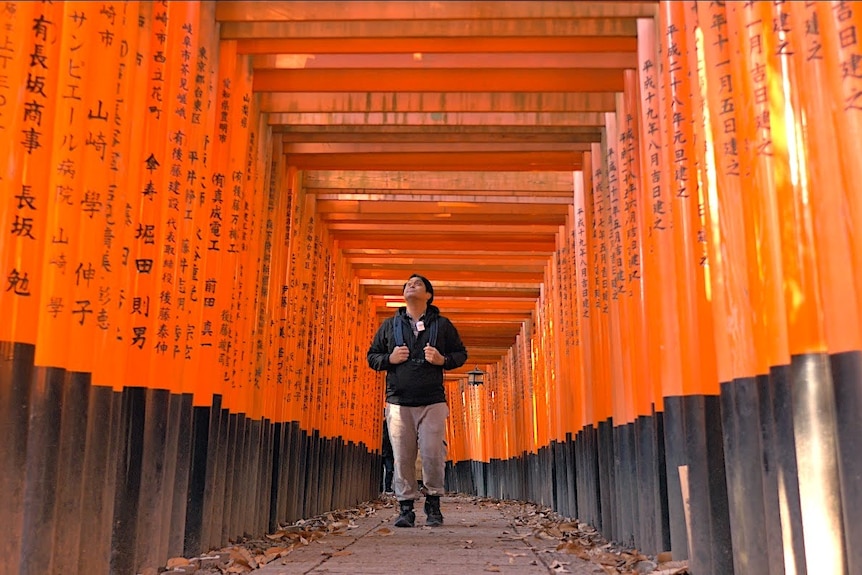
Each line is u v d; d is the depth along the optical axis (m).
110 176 3.05
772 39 2.77
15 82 2.58
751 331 3.04
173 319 3.81
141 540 3.56
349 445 9.50
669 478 3.73
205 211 4.16
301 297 6.86
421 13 4.26
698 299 3.62
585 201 6.16
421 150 6.12
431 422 5.83
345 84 5.05
